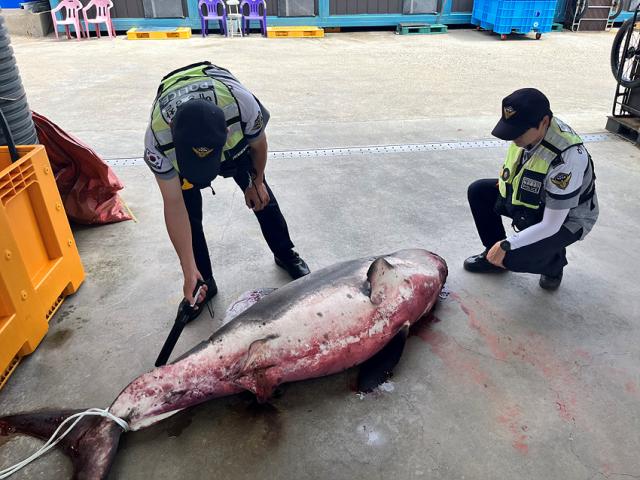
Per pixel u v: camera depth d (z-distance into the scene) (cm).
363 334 213
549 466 181
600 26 1066
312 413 203
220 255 306
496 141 475
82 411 189
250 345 198
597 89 638
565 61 796
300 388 215
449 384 215
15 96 270
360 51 877
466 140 477
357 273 230
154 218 349
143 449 189
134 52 862
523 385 214
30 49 893
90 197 329
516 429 195
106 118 534
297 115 548
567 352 231
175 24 1024
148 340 239
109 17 997
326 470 181
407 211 354
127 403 187
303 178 404
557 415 201
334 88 649
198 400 197
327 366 209
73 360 228
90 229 336
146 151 193
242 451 188
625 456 185
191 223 245
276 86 655
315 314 207
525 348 234
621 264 293
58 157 321
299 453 187
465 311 257
